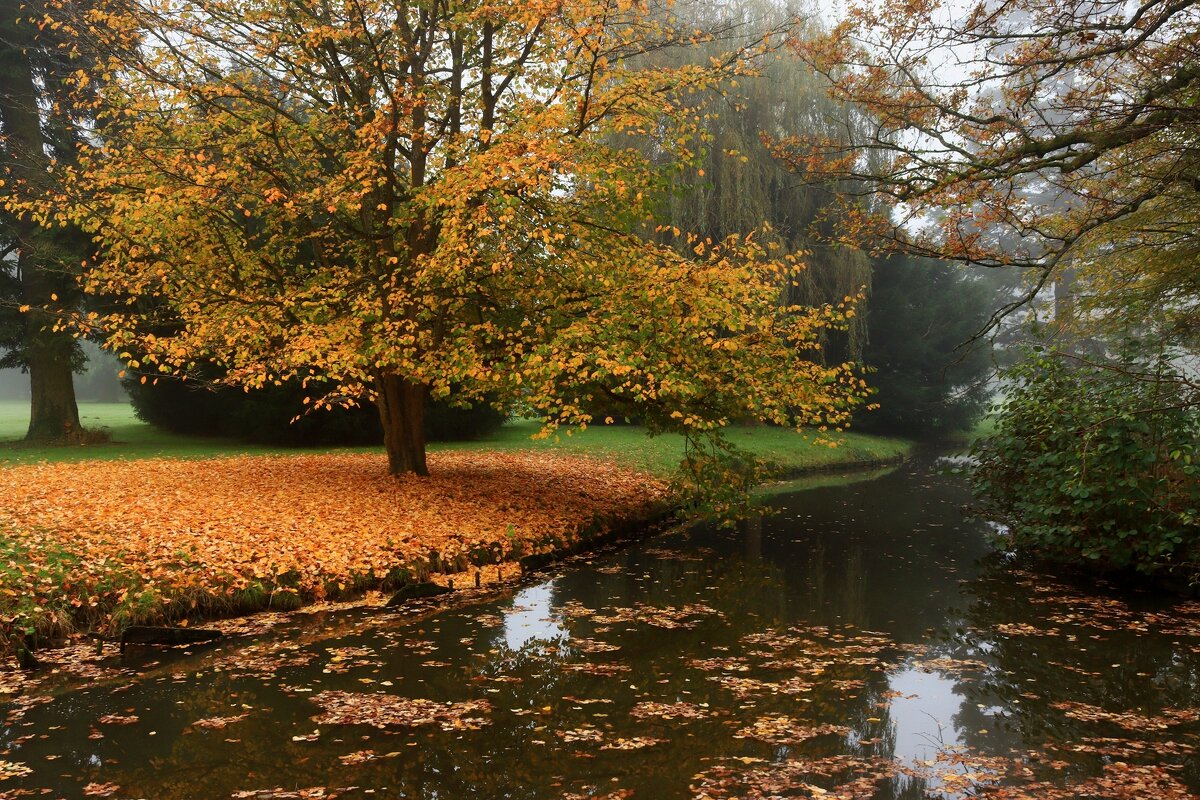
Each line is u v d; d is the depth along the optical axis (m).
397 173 14.08
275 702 6.49
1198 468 9.87
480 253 12.70
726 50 25.72
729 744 5.74
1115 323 14.51
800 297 30.09
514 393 12.93
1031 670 7.56
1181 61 8.85
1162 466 10.61
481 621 9.07
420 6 12.93
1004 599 10.47
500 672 7.33
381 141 12.83
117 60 12.21
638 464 21.47
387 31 12.62
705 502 14.00
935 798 4.91
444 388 12.59
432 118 14.17
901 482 24.77
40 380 22.50
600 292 12.41
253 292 13.63
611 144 25.58
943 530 16.20
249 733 5.85
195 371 23.25
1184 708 6.61
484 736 5.84
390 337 11.88
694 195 26.75
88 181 12.93
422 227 13.66
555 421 11.62
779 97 27.81
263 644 8.05
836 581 11.55
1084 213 11.88
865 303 30.77
